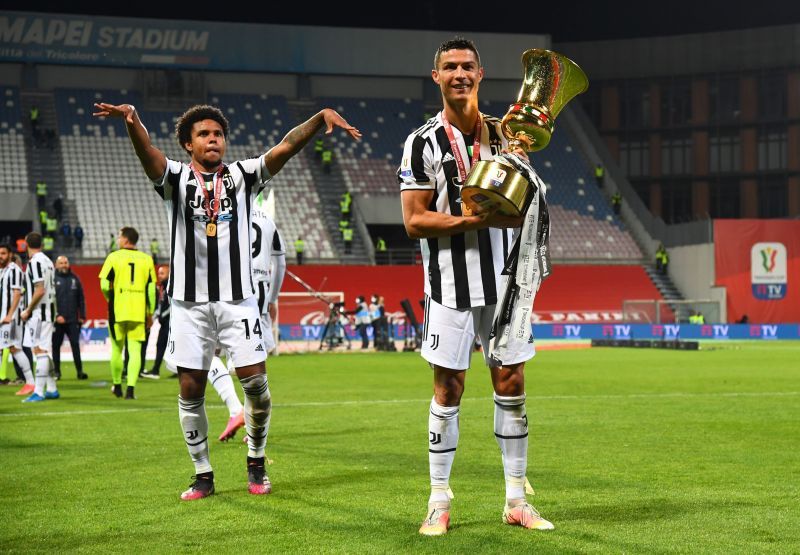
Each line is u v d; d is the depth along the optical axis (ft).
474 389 38.86
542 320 118.01
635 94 147.95
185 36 131.64
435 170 13.03
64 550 11.76
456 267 12.92
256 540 12.19
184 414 15.31
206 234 15.25
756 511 13.84
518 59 142.51
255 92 137.18
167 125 128.16
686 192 146.41
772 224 119.34
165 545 11.97
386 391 38.24
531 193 12.51
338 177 128.67
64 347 83.10
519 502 12.96
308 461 19.11
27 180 114.93
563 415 27.99
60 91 127.85
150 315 37.73
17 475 17.48
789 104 141.90
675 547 11.63
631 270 124.47
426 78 142.31
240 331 15.42
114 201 116.88
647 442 21.77
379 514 13.78
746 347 87.81
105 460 19.35
